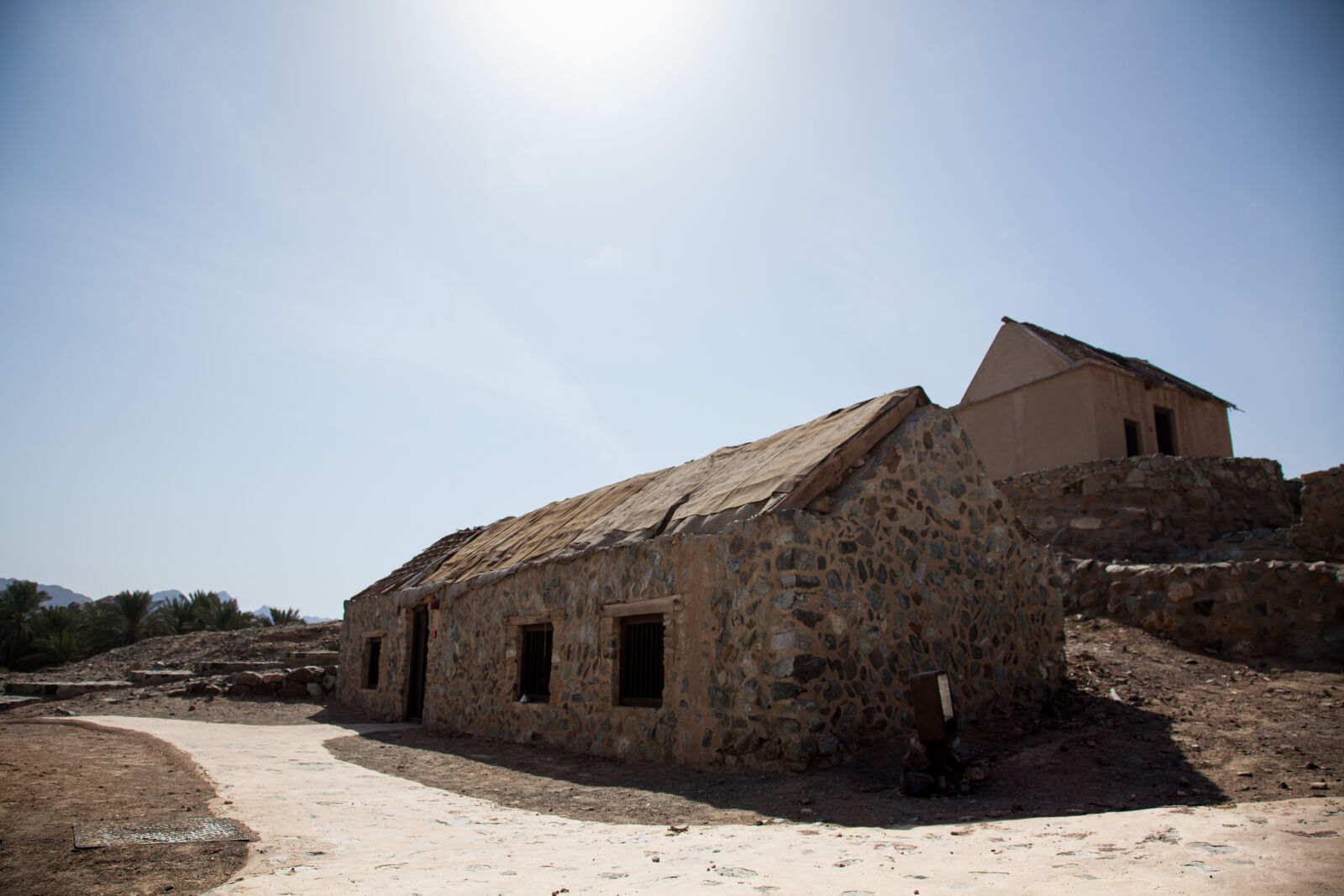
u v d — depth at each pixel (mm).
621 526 11016
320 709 17375
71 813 4887
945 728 6547
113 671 21953
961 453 10023
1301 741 6906
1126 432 17016
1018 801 6094
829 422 10398
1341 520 11766
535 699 11617
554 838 5234
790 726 7480
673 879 3910
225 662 20922
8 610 34844
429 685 14648
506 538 15695
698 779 7602
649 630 9672
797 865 4168
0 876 3719
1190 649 10453
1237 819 4617
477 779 8305
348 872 4055
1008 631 9766
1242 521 15125
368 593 19016
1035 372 17609
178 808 5320
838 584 8141
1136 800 5883
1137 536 14203
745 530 8406
